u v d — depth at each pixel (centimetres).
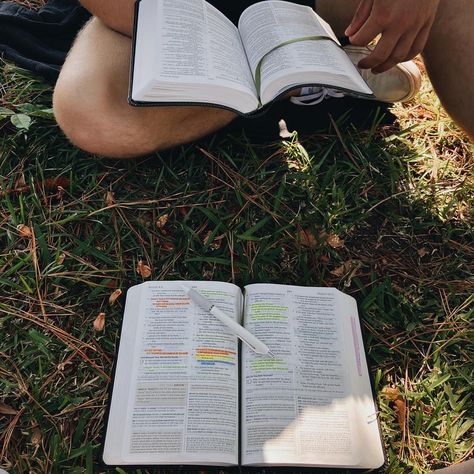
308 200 170
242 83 130
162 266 155
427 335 150
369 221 171
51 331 142
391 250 166
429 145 190
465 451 133
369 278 160
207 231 164
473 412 138
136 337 129
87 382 136
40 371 135
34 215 162
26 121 170
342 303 139
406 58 145
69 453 125
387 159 183
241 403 122
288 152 181
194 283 137
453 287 158
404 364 145
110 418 119
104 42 156
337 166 181
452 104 162
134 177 171
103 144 160
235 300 137
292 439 117
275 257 159
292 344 130
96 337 142
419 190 177
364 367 133
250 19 149
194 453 114
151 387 122
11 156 173
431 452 132
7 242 157
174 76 124
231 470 121
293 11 151
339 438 119
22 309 145
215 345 128
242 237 160
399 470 126
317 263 159
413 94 187
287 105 189
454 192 178
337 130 183
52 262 152
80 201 164
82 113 152
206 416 119
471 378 142
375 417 127
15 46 195
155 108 152
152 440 116
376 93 188
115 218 163
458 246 168
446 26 147
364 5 138
